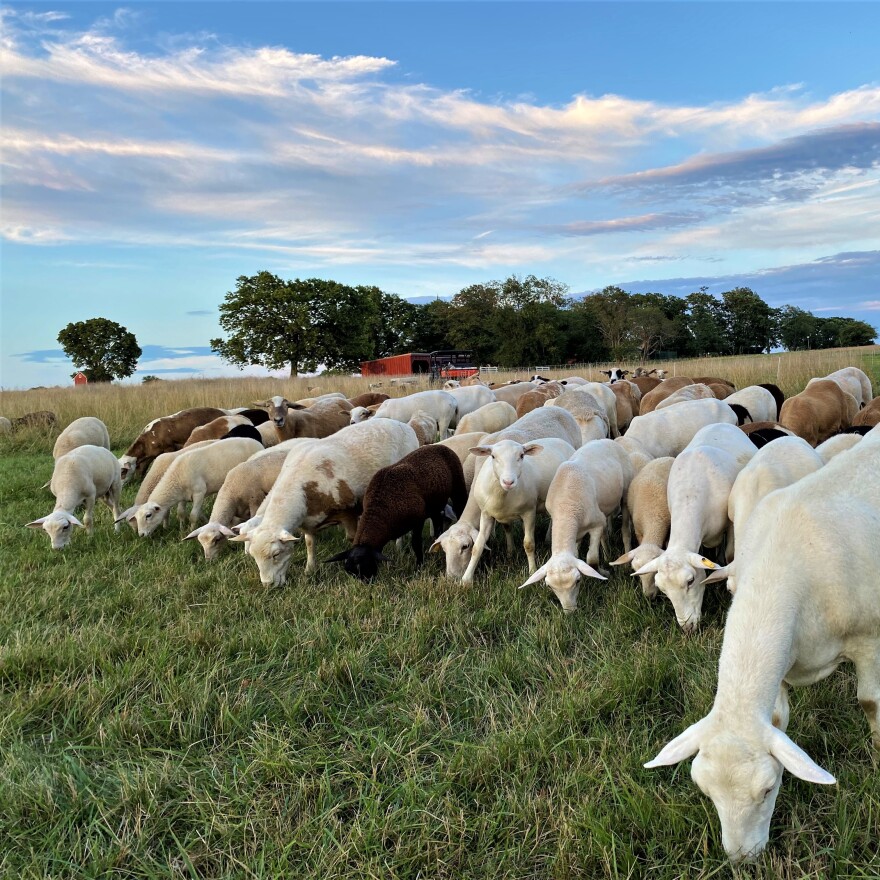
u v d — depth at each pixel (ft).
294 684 15.28
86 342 323.37
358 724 13.76
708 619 17.40
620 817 10.55
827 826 10.32
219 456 31.65
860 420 34.42
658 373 82.07
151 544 28.02
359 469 25.98
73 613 19.52
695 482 19.11
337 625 17.81
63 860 10.41
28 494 37.09
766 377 68.39
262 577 22.07
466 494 27.22
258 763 12.31
